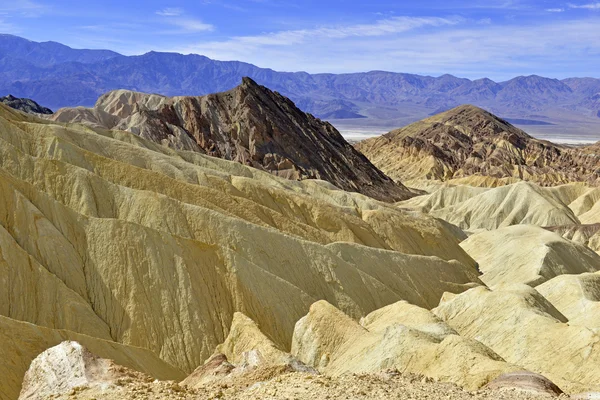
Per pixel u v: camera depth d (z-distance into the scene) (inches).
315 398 705.6
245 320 1706.4
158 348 1833.2
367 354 1583.4
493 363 1230.9
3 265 1733.5
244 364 1209.4
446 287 2746.1
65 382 959.0
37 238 1929.1
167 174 3166.8
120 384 888.9
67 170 2409.0
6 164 2353.6
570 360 1672.0
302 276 2326.5
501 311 1996.8
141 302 1907.0
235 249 2288.4
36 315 1710.1
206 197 2775.6
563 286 2508.6
